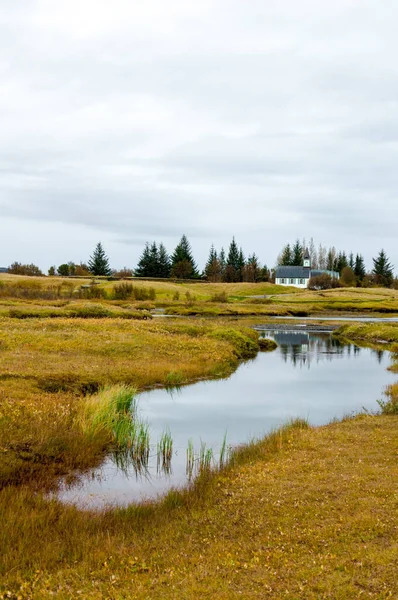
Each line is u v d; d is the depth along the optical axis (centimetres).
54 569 825
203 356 3183
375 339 4944
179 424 1816
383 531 906
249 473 1256
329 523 950
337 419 1897
